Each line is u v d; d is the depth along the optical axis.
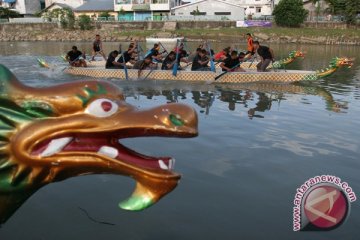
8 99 1.86
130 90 11.84
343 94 11.87
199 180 5.02
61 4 64.31
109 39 47.41
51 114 1.88
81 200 4.30
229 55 14.05
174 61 14.18
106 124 1.87
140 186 1.87
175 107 1.91
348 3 49.69
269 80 13.87
